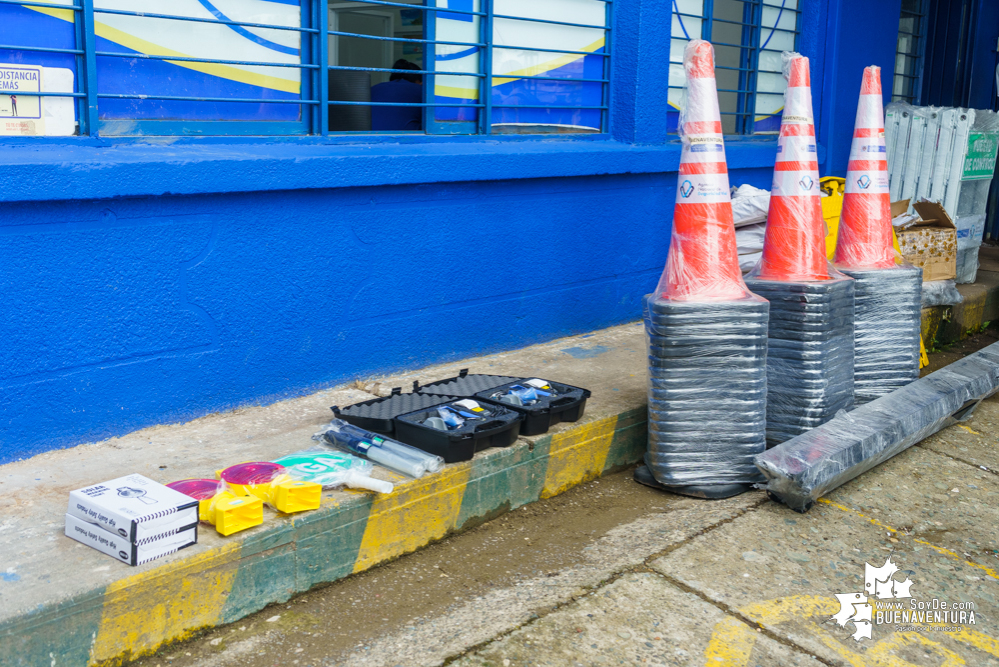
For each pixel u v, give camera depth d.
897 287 4.32
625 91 5.30
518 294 4.81
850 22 6.88
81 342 3.13
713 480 3.55
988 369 4.68
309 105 3.92
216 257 3.45
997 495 3.76
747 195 5.18
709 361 3.43
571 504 3.53
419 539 3.07
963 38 8.65
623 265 5.44
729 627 2.67
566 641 2.56
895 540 3.30
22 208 2.89
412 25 4.45
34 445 3.08
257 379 3.71
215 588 2.50
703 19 5.88
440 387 3.78
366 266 4.02
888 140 6.89
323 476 2.86
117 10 3.21
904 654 2.58
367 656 2.45
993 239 9.35
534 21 4.80
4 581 2.23
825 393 3.77
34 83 3.05
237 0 3.56
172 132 3.46
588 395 3.70
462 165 4.23
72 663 2.22
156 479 2.90
